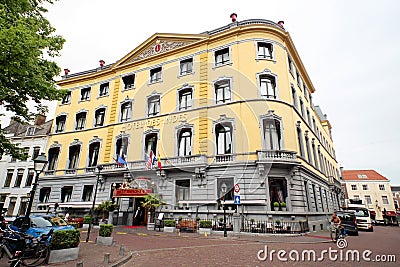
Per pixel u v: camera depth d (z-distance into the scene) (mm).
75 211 19750
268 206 13633
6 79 7574
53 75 9914
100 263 6102
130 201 17453
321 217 17969
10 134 28297
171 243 9445
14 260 5688
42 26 9719
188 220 13578
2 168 26281
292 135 16047
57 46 9930
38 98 9172
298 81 22219
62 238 6492
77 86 25359
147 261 6398
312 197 17750
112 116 21391
